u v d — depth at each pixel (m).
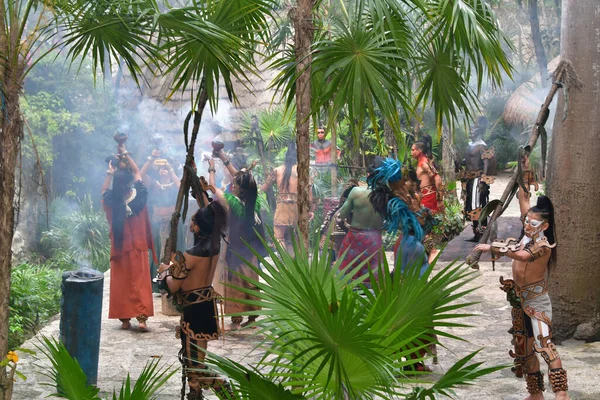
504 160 23.56
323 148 13.81
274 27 10.57
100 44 4.79
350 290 3.07
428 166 11.28
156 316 8.61
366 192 6.80
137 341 7.64
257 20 5.39
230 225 7.70
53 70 14.73
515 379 6.43
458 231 12.06
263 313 3.12
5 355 4.57
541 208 5.48
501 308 8.73
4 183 4.44
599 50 7.23
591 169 7.32
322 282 3.32
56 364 3.34
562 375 5.51
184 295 5.35
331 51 4.64
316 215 12.05
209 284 5.41
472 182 12.02
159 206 9.44
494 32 5.11
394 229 6.04
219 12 4.95
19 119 4.49
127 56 4.88
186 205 5.26
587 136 7.32
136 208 7.85
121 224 7.85
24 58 4.49
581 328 7.41
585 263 7.38
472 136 12.38
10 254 4.54
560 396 5.52
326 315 2.70
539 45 14.77
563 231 7.46
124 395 3.36
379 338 2.91
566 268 7.45
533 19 14.72
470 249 11.41
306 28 4.99
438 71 5.18
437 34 5.02
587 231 7.37
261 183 13.88
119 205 7.82
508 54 21.30
